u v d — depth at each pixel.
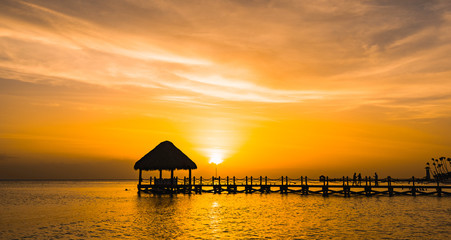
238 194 50.22
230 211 29.45
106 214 27.69
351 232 20.34
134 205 34.66
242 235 19.41
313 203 36.97
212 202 37.50
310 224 22.97
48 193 62.81
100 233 19.91
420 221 24.36
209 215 26.91
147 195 48.31
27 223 23.42
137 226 22.08
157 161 45.66
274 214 27.67
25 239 18.41
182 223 23.19
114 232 20.19
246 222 23.66
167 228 21.39
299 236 19.20
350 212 29.16
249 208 31.73
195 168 47.44
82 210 30.78
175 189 50.22
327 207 32.97
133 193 59.03
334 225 22.64
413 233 20.11
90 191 69.19
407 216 26.84
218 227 21.75
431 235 19.56
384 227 21.95
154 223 23.19
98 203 37.94
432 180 106.75
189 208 31.64
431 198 43.56
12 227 21.88
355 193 47.75
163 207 32.59
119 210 30.38
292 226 22.19
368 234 19.78
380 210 30.66
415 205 34.91
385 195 48.19
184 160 46.50
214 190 51.34
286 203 36.75
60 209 32.00
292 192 53.53
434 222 23.91
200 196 46.22
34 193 63.25
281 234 19.70
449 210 30.66
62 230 20.84
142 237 18.88
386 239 18.52
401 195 47.91
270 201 39.03
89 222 23.67
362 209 31.36
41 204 38.22
